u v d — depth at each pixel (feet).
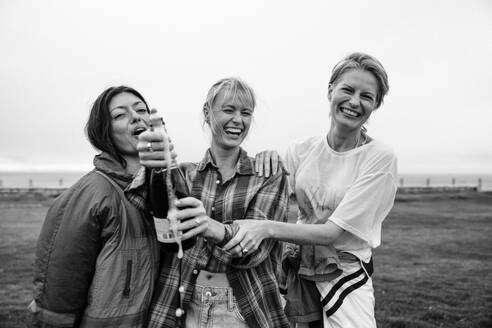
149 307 7.18
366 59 8.54
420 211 78.89
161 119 6.20
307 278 9.12
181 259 7.36
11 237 44.60
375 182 8.66
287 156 9.84
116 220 6.88
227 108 7.32
